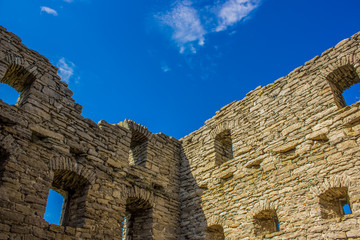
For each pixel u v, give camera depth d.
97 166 12.39
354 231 9.30
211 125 15.97
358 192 9.68
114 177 12.84
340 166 10.46
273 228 12.10
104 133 13.41
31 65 12.09
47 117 11.64
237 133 14.46
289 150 12.16
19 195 9.68
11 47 11.81
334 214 10.40
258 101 14.38
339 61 12.20
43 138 11.23
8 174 9.71
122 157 13.64
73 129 12.27
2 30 11.84
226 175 13.95
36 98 11.64
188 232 14.05
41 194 10.23
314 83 12.65
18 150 10.28
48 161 10.92
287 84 13.59
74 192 12.03
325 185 10.52
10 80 12.16
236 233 12.30
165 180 15.14
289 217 10.94
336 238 9.57
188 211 14.59
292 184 11.43
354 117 10.81
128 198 13.28
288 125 12.63
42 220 9.88
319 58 12.99
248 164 13.23
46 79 12.30
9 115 10.55
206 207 13.98
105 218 11.70
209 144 15.54
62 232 10.22
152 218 13.53
